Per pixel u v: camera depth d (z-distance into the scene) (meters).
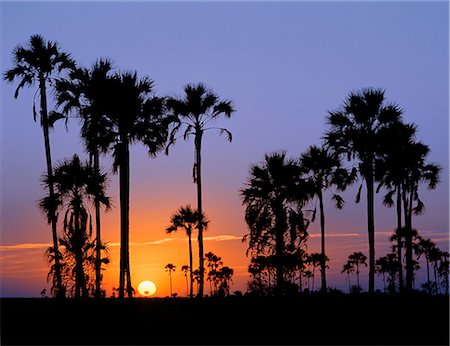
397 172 45.06
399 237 47.31
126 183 38.25
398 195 46.97
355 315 31.67
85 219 41.81
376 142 41.41
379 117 41.94
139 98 38.59
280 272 41.47
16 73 44.62
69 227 41.53
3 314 33.62
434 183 46.94
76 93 42.44
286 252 41.97
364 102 41.69
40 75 44.97
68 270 41.16
